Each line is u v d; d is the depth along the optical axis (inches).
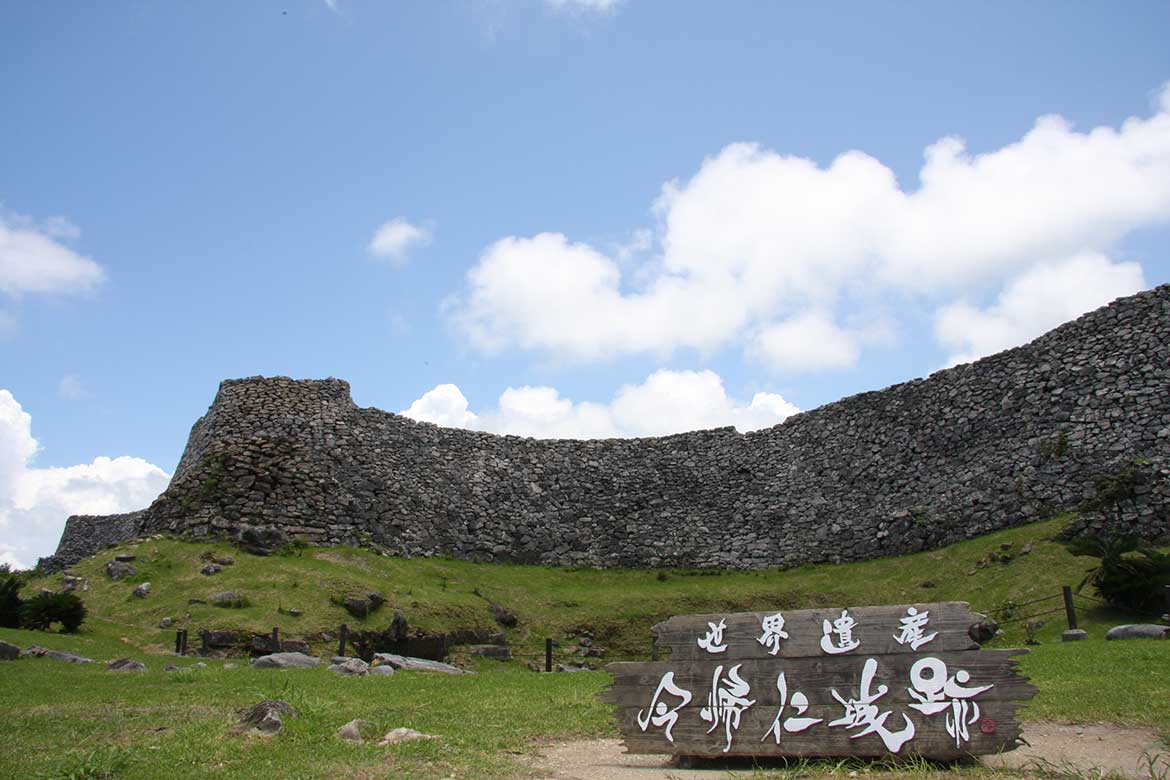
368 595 1268.5
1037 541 1254.3
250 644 1087.0
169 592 1226.6
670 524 1786.4
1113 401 1315.2
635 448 1903.3
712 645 418.0
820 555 1610.5
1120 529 1193.4
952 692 377.4
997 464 1421.0
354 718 507.2
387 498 1678.2
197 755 396.2
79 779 359.3
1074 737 439.2
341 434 1712.6
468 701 605.9
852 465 1647.4
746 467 1806.1
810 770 378.0
